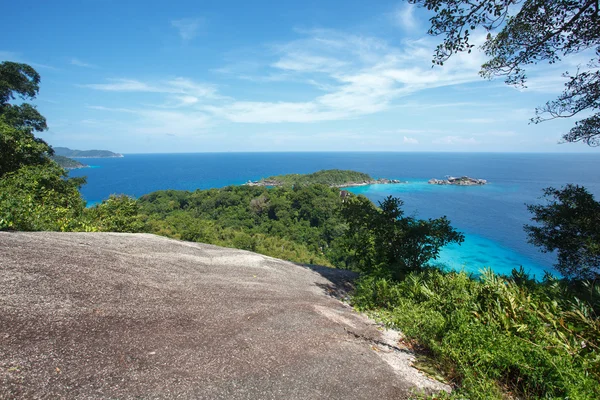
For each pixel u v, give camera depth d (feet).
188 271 17.88
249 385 7.95
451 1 19.31
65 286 11.07
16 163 40.63
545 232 29.94
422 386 9.80
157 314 10.89
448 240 25.66
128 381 7.06
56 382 6.46
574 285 19.93
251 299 15.17
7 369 6.40
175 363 8.17
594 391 8.30
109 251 17.43
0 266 11.16
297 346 10.77
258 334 11.07
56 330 8.32
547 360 9.29
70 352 7.57
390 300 18.92
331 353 10.82
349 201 29.60
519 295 14.25
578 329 11.46
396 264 24.25
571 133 25.86
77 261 13.93
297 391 8.14
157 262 17.99
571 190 28.50
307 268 30.07
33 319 8.50
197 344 9.42
